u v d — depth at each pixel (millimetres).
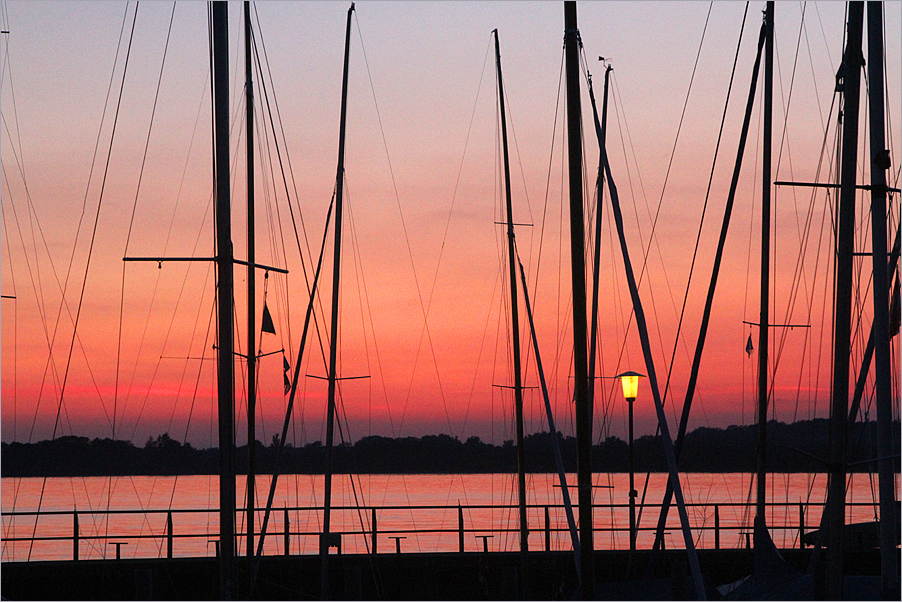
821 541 46812
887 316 39219
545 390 56750
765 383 54156
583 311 41312
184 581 60656
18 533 106188
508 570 57969
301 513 134500
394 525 120688
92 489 199000
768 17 56469
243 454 132875
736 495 161500
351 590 56438
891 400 39094
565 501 52562
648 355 42562
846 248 38000
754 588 45844
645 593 47344
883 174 39250
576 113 41594
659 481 189375
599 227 62375
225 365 42812
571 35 41875
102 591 59406
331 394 56531
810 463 67438
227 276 43375
